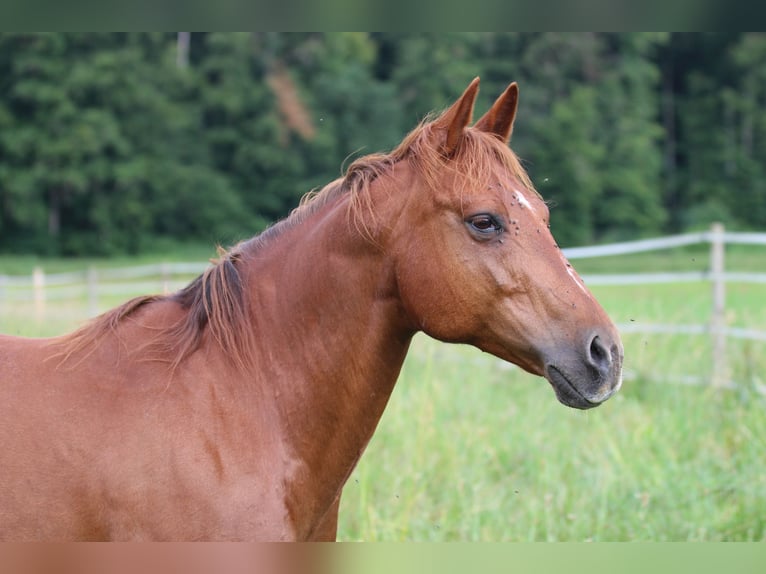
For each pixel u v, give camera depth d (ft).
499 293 8.73
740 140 176.55
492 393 23.91
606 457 18.25
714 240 25.80
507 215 8.77
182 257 142.61
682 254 123.65
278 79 152.46
